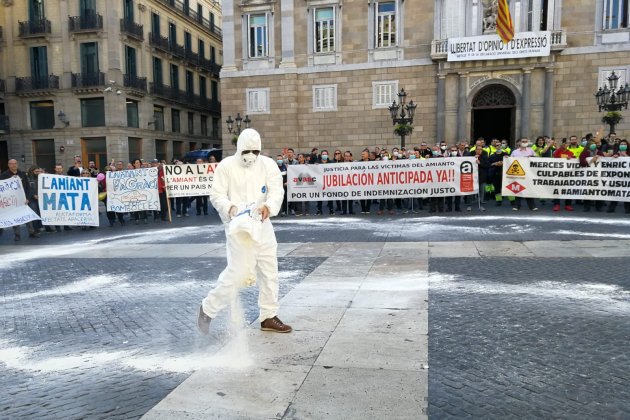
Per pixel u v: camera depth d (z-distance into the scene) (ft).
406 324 14.23
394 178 41.86
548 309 15.23
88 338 14.28
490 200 49.44
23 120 110.32
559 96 72.69
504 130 90.22
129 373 11.72
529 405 9.57
